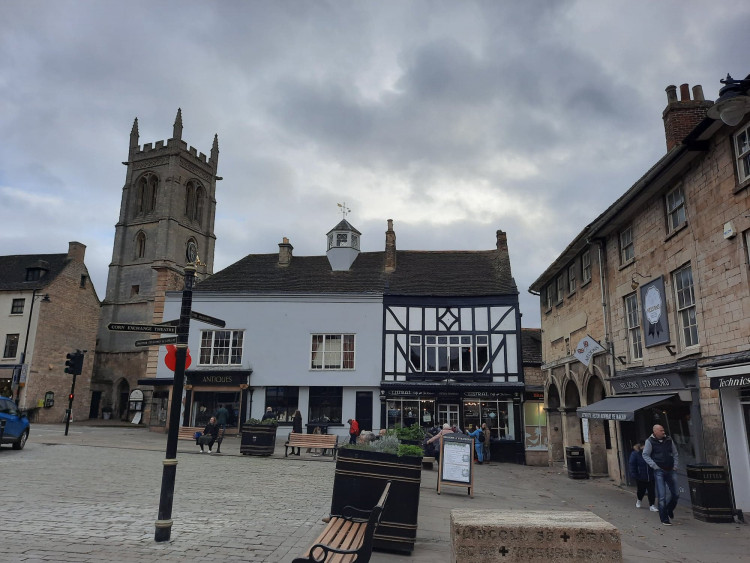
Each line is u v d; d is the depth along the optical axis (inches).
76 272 1502.2
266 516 301.0
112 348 1790.1
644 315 526.0
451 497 436.8
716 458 402.3
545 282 872.9
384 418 954.1
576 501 461.7
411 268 1135.0
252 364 992.2
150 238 2017.7
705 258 429.1
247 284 1091.3
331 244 1171.9
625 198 526.9
